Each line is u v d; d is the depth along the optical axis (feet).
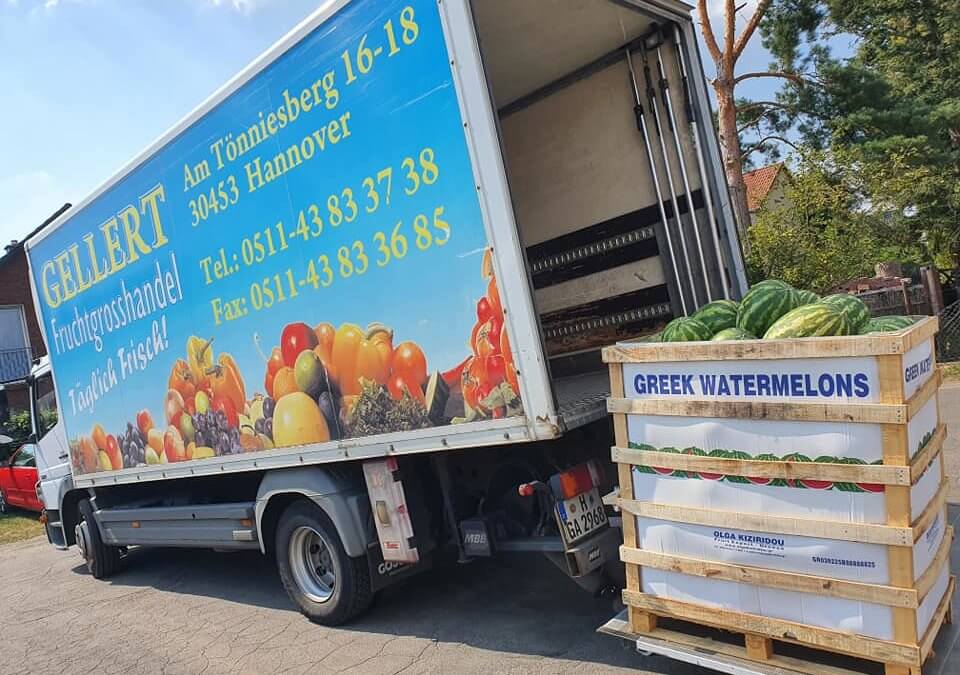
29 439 28.58
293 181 14.76
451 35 11.79
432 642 15.25
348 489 15.80
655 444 10.75
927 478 9.59
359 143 13.38
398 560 15.02
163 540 21.84
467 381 12.31
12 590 26.94
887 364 8.68
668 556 10.77
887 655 8.91
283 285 15.33
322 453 15.08
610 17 15.70
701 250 17.04
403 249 12.93
